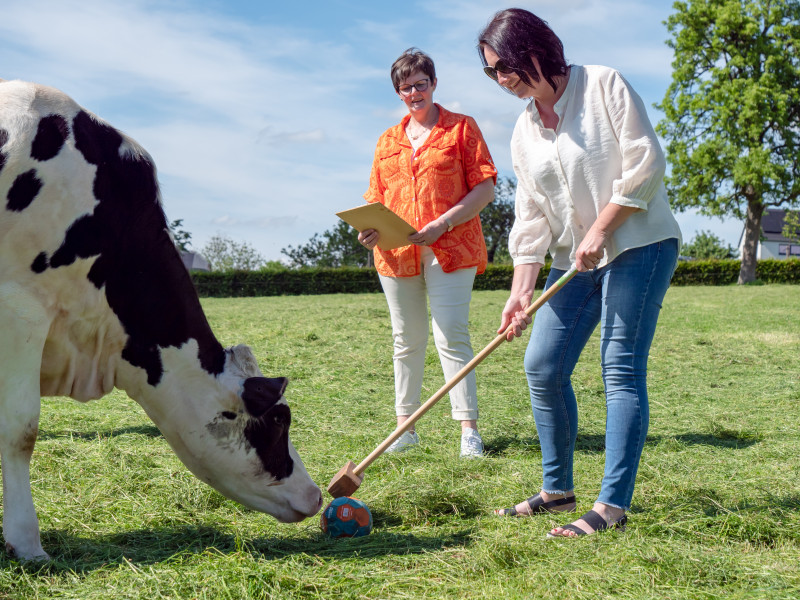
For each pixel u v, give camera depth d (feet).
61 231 9.26
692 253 209.87
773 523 10.24
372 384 24.99
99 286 9.68
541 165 10.60
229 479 10.39
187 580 8.35
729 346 33.58
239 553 9.23
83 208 9.38
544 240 11.26
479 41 10.32
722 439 17.08
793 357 30.60
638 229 10.02
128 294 9.86
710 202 116.16
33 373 9.18
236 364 10.47
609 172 10.12
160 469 13.41
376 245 15.37
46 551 9.46
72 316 9.64
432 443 16.48
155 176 10.09
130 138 10.04
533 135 10.81
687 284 111.86
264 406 9.82
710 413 20.18
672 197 119.44
